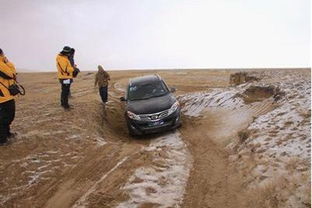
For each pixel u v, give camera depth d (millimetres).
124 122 13992
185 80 27406
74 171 7863
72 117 12008
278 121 8773
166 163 8062
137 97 12406
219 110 12789
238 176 6922
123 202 6316
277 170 6461
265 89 12289
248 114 11008
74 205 6355
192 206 6086
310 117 8234
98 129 11438
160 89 12656
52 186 7156
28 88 25656
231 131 10086
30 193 6879
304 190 5598
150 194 6559
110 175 7551
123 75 36875
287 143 7348
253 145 7906
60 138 9789
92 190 6887
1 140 8953
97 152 9117
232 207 5914
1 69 8391
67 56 12719
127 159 8508
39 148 8945
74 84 28031
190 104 15031
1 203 6496
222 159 8133
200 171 7535
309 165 6199
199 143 9656
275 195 5824
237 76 18281
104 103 15672
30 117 12070
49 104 14703
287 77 14086
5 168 7734
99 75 15383
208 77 28547
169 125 11273
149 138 11211
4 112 8750
